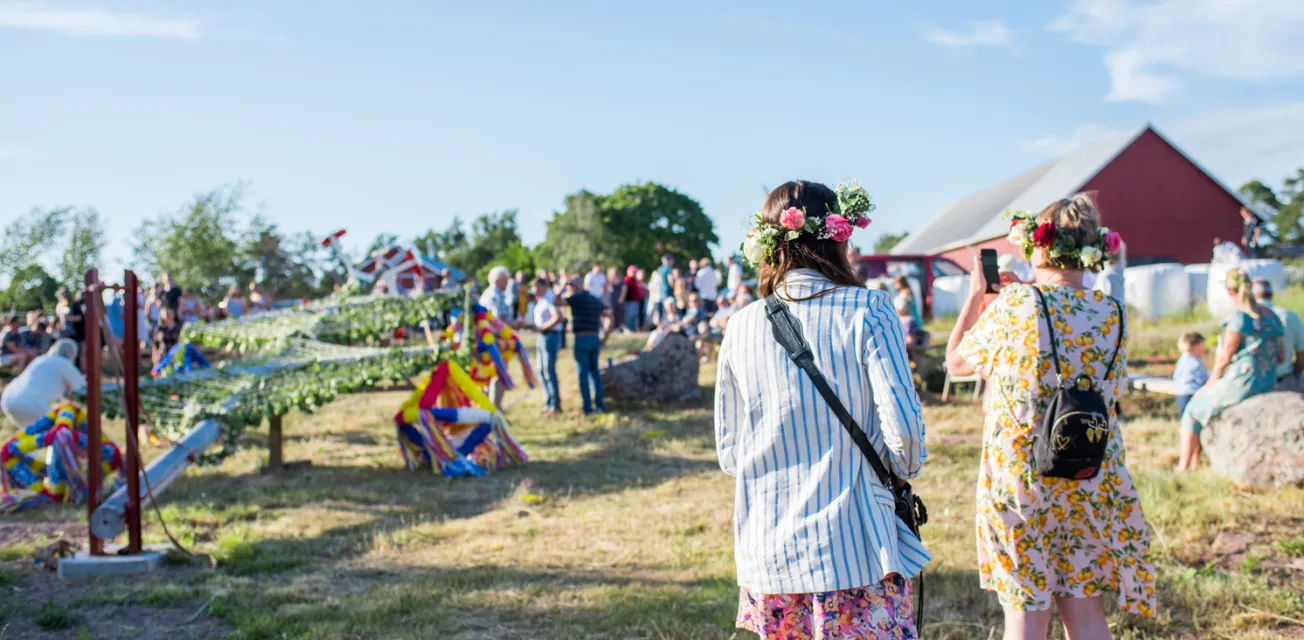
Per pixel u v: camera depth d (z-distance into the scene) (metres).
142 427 10.87
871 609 2.47
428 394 9.41
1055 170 37.22
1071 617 3.25
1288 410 6.82
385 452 10.31
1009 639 3.24
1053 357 3.21
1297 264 21.41
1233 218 33.84
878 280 15.88
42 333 20.52
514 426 11.84
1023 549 3.23
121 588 5.41
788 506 2.53
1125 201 33.41
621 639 4.50
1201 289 18.36
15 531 6.90
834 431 2.51
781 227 2.68
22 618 4.94
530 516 7.27
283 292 54.00
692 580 5.43
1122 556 3.20
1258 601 4.65
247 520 7.26
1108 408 3.19
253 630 4.64
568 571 5.70
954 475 8.05
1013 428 3.26
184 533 6.71
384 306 10.48
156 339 19.52
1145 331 16.73
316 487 8.45
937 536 6.11
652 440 10.61
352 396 15.23
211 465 8.41
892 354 2.46
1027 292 3.29
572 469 9.19
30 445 7.95
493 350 10.40
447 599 5.14
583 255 68.69
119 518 5.90
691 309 17.69
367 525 7.05
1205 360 12.66
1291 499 6.32
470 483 8.62
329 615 4.88
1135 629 4.30
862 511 2.49
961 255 37.41
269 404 8.72
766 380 2.58
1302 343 7.60
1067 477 3.11
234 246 34.69
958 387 12.64
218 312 25.11
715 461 9.40
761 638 2.60
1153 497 6.52
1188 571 5.07
